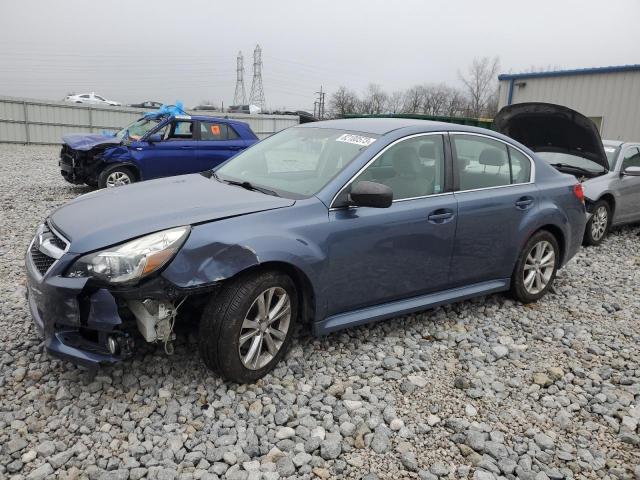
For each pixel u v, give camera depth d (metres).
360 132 4.05
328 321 3.59
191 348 3.63
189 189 3.71
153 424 2.90
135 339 3.44
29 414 2.93
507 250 4.55
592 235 7.59
